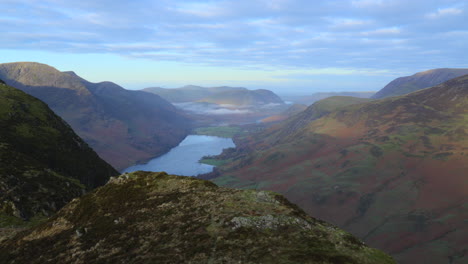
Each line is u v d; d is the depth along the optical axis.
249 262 21.31
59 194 78.44
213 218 30.61
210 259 22.45
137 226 31.98
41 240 34.97
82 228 34.34
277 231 26.92
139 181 48.50
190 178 48.09
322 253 22.59
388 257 23.36
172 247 25.44
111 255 25.94
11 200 62.56
